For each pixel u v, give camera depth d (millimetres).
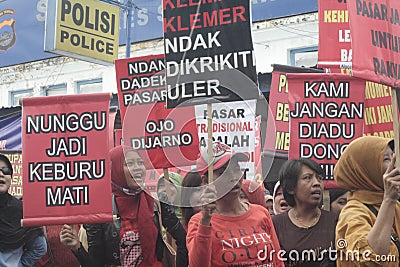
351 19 4715
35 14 14297
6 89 15203
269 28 11328
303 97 6102
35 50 14391
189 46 4883
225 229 4598
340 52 6324
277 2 11195
